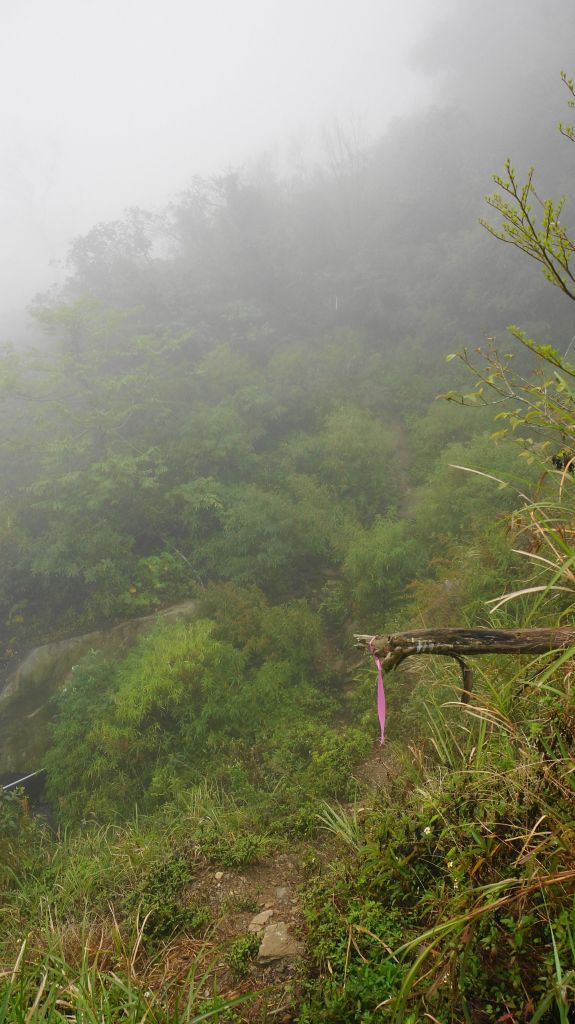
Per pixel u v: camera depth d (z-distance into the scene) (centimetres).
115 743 530
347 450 897
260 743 498
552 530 170
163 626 657
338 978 192
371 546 672
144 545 856
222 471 902
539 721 200
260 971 214
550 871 146
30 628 798
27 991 188
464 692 209
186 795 450
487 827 185
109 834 460
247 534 764
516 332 160
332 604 703
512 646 173
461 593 479
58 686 694
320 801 358
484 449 730
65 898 298
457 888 176
